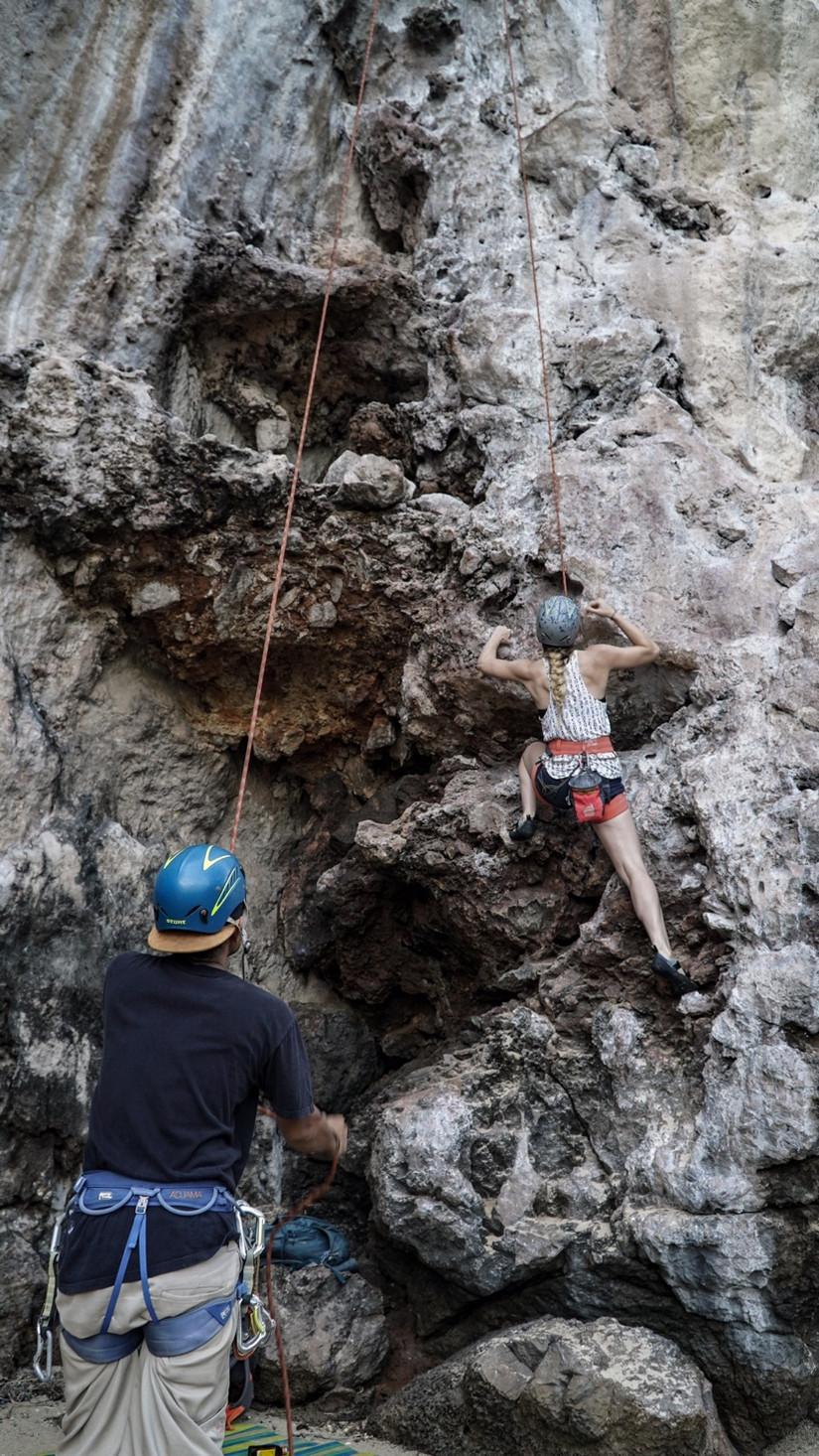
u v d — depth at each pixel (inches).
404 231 260.8
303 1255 196.4
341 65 256.8
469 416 233.9
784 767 184.9
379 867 220.1
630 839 187.5
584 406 233.3
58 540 213.5
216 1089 105.3
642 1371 158.7
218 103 235.9
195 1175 102.5
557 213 254.8
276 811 249.4
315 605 227.9
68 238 220.2
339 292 239.9
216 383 245.0
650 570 208.5
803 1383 163.6
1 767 205.5
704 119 255.9
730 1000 172.1
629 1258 169.5
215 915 112.2
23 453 209.5
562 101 255.6
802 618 195.5
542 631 185.2
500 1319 183.0
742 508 216.7
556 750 189.9
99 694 226.1
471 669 214.2
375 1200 189.9
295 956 239.1
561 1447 154.3
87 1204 102.0
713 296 242.5
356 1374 185.0
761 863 177.8
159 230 227.8
